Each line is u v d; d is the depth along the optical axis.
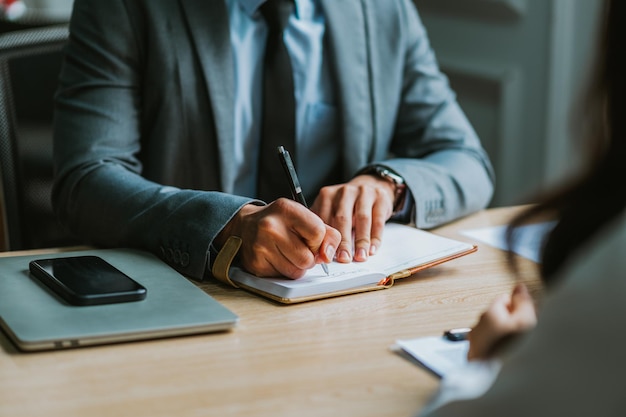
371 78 1.65
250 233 1.10
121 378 0.81
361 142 1.63
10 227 1.68
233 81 1.53
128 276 1.06
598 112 0.58
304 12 1.63
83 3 1.50
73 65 1.48
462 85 3.17
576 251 0.58
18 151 1.67
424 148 1.69
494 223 1.46
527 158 2.99
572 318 0.48
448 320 0.99
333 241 1.10
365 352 0.88
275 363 0.85
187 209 1.19
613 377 0.46
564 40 2.82
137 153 1.51
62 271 1.04
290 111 1.58
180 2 1.50
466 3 3.09
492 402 0.51
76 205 1.35
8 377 0.81
